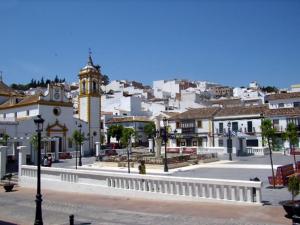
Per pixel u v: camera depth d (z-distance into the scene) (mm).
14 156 49188
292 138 30922
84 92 70438
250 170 33406
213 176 30016
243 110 62719
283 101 61250
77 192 22031
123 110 101938
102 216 15344
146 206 16609
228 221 12922
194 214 14344
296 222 11383
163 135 40812
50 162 44031
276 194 18609
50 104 63156
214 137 63969
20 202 20297
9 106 67250
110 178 20359
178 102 109500
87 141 67938
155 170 36688
